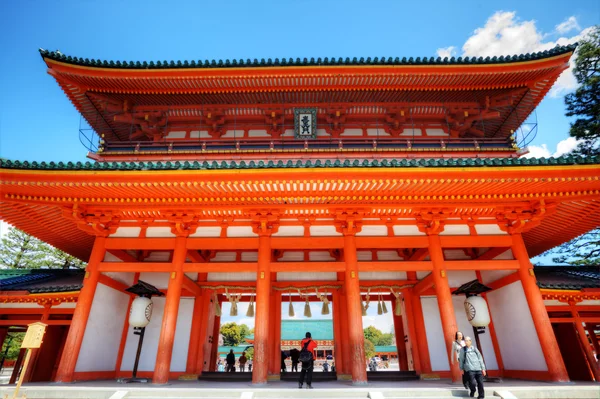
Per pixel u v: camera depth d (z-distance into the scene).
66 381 9.81
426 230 11.70
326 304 13.73
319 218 11.82
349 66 14.60
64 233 13.54
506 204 11.34
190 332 13.22
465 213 11.83
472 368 8.19
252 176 9.70
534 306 10.72
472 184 10.06
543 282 13.25
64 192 10.45
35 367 14.49
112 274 12.47
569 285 12.45
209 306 13.87
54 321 12.91
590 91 23.33
